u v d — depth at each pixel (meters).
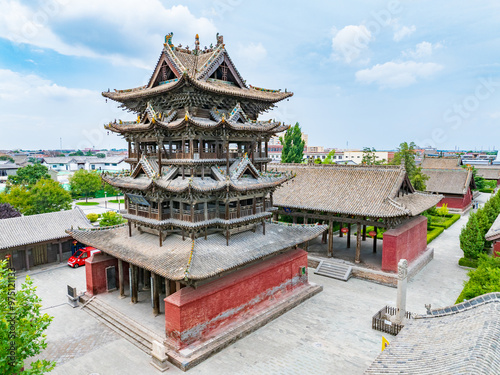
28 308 18.81
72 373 23.94
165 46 31.50
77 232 35.56
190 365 24.38
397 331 28.67
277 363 25.12
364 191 44.75
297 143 94.44
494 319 17.00
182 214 29.66
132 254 30.28
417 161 124.25
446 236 64.62
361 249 50.88
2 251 41.88
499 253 35.62
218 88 30.53
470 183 92.94
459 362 14.39
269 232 35.50
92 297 34.28
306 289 37.12
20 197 60.94
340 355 26.09
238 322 29.52
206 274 25.38
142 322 29.20
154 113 30.22
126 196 33.69
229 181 28.77
